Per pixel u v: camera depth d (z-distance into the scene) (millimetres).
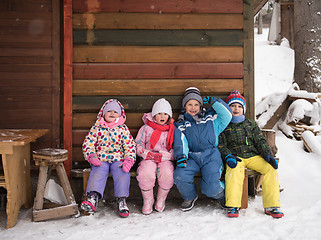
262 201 3383
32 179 3533
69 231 2705
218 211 3168
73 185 3586
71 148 3592
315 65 6754
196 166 3266
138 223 2895
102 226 2828
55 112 3654
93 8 3600
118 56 3648
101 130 3361
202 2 3701
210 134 3400
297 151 4801
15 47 3631
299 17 7078
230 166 3111
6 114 3621
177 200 3615
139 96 3697
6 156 2770
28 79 3643
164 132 3482
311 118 5449
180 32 3703
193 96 3486
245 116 3777
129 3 3635
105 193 3604
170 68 3699
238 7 3740
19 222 2932
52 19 3666
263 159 3303
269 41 16047
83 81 3623
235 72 3758
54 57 3660
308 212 3045
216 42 3736
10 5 3631
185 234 2613
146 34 3670
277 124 5980
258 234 2584
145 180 3168
